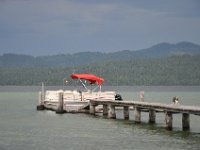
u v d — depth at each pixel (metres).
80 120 55.88
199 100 111.06
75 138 41.75
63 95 65.81
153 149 35.88
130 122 53.00
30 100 112.44
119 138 41.28
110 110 57.19
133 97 133.75
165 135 42.34
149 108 48.25
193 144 37.53
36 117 60.72
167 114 45.09
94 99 63.72
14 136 43.28
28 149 36.59
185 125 44.97
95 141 39.94
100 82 69.94
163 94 168.00
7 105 88.94
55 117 59.97
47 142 39.72
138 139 40.50
